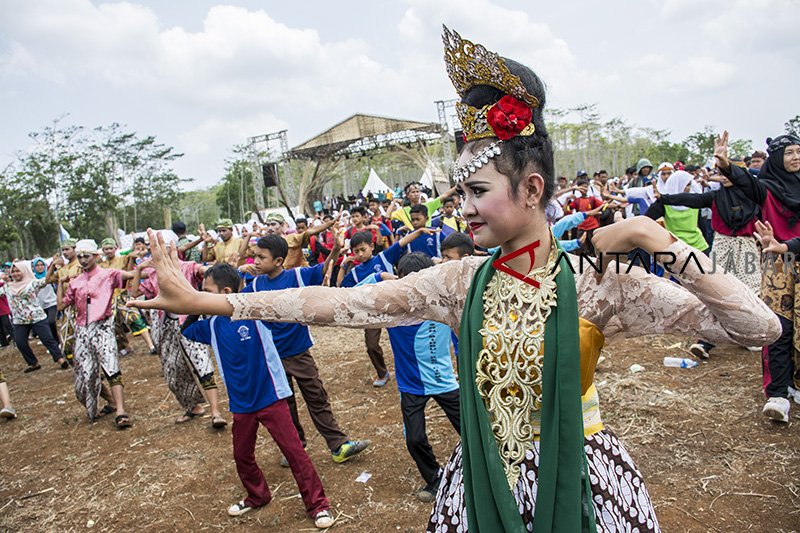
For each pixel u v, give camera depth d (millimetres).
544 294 1497
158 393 7328
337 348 8273
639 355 6152
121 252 11258
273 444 5266
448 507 1665
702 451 4082
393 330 3891
